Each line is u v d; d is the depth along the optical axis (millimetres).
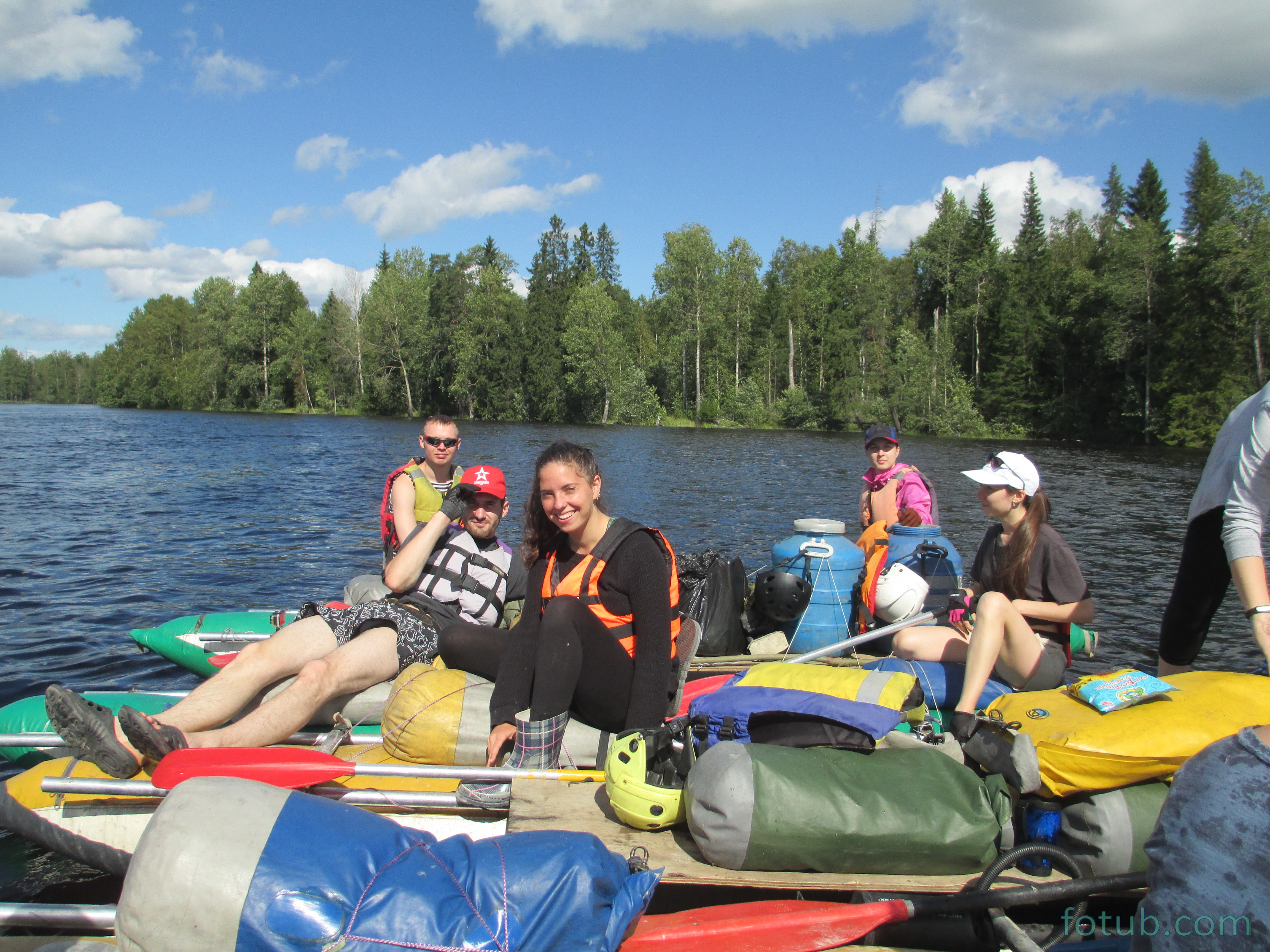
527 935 2121
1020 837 2855
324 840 2186
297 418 61125
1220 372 38031
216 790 2275
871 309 57188
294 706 3270
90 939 2545
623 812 2826
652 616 3035
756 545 11008
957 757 3004
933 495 6012
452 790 3219
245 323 73875
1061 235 65250
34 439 32750
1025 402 47875
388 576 3885
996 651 3371
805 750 2773
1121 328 42688
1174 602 3715
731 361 64625
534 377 59938
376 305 65562
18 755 3934
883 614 5168
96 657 6086
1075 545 11766
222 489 16875
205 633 5031
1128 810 2668
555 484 3031
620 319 75062
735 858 2570
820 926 2461
